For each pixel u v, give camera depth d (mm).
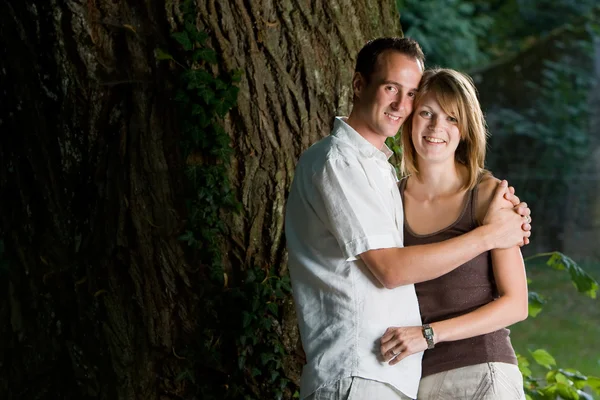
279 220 4324
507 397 3434
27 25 4379
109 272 4340
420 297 3535
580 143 14961
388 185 3547
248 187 4297
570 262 5141
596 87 15414
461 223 3541
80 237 4426
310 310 3432
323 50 4434
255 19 4305
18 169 4605
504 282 3482
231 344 4277
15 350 4695
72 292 4488
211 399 4285
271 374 4262
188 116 4227
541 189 14172
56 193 4480
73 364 4477
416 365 3412
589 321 10055
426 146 3555
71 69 4316
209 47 4254
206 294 4266
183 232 4266
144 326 4297
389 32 4781
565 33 15648
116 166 4316
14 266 4695
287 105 4352
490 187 3535
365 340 3318
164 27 4273
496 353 3471
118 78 4301
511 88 15375
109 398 4379
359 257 3359
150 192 4277
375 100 3502
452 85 3521
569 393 4973
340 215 3338
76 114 4348
